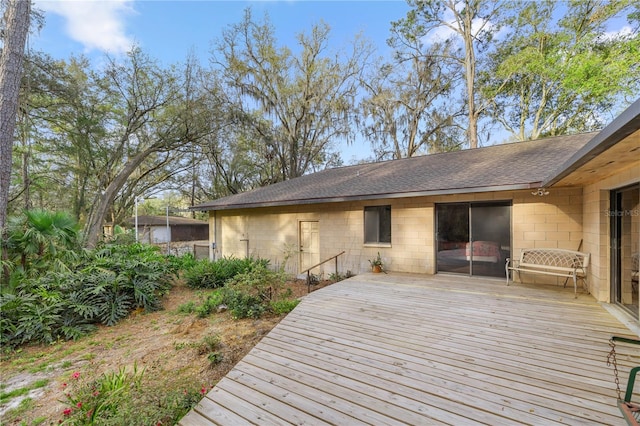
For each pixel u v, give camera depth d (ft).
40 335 17.30
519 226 22.80
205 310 19.83
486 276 24.50
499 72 52.49
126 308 21.52
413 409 8.45
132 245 38.58
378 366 10.89
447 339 12.92
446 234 26.37
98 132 53.01
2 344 16.48
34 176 52.08
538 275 22.31
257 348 12.80
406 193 25.14
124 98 53.36
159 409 8.82
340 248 32.01
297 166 71.97
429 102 64.54
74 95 47.11
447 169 29.37
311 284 30.22
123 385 10.21
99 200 55.88
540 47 52.37
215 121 56.90
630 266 14.80
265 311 18.98
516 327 13.94
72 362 14.48
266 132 69.92
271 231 37.06
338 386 9.76
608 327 13.61
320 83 67.97
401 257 28.35
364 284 23.65
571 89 47.73
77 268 24.97
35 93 43.98
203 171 79.92
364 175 36.35
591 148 9.60
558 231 21.43
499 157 29.14
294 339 13.58
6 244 22.52
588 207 19.25
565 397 8.66
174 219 98.94
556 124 55.21
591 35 45.29
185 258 38.91
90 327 18.83
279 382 10.17
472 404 8.54
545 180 18.11
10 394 11.71
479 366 10.57
